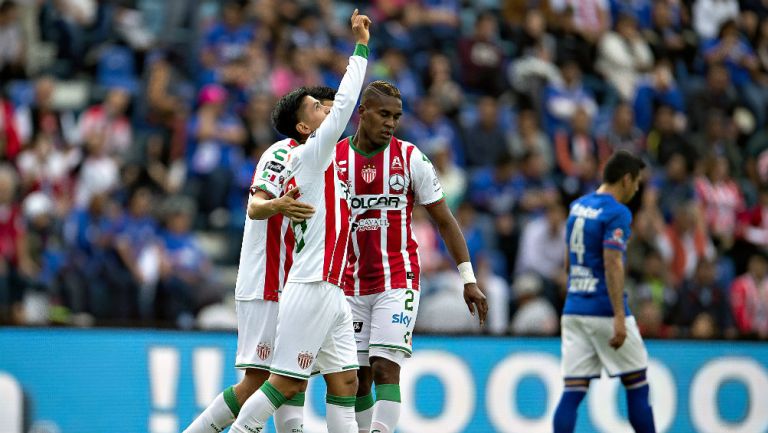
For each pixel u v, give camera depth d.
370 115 20.30
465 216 42.22
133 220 39.44
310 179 18.69
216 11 56.06
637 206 43.16
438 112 48.31
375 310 20.50
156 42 50.31
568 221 26.16
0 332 26.58
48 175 41.47
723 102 58.53
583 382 25.55
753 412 32.28
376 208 20.62
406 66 52.31
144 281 38.06
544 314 37.97
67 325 27.16
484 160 48.34
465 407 29.56
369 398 21.02
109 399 27.22
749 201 52.94
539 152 48.75
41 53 50.41
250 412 18.48
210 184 43.28
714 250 47.72
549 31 58.28
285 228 19.55
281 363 18.62
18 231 36.94
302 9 52.28
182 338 28.09
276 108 19.95
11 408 26.39
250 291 19.67
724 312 41.22
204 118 44.22
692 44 61.84
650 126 55.56
